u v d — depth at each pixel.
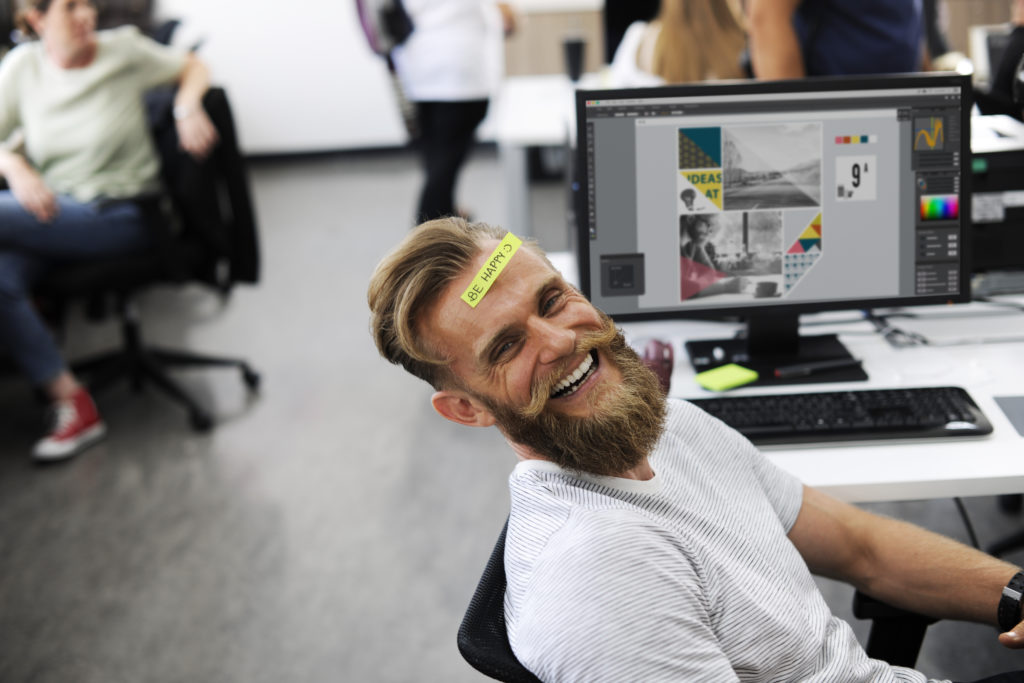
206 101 2.91
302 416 3.14
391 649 2.05
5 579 2.37
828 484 1.24
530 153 5.64
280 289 4.30
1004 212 1.73
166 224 2.95
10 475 2.87
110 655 2.08
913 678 1.06
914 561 1.17
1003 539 2.05
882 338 1.68
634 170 1.49
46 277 2.93
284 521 2.56
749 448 1.16
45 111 2.94
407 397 3.24
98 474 2.85
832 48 2.22
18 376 3.56
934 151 1.50
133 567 2.39
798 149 1.49
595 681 0.81
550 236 4.70
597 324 0.96
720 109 1.47
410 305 0.92
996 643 1.93
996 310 1.77
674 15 2.51
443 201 4.28
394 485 2.70
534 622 0.84
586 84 4.02
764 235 1.52
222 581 2.31
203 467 2.85
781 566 1.04
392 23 4.00
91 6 2.92
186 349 3.71
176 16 6.24
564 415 0.94
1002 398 1.43
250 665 2.02
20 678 2.02
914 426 1.33
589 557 0.84
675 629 0.83
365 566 2.34
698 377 1.53
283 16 6.29
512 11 4.27
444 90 4.07
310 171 6.38
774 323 1.59
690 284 1.54
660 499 0.96
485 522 2.50
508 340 0.92
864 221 1.52
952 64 3.00
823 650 1.01
